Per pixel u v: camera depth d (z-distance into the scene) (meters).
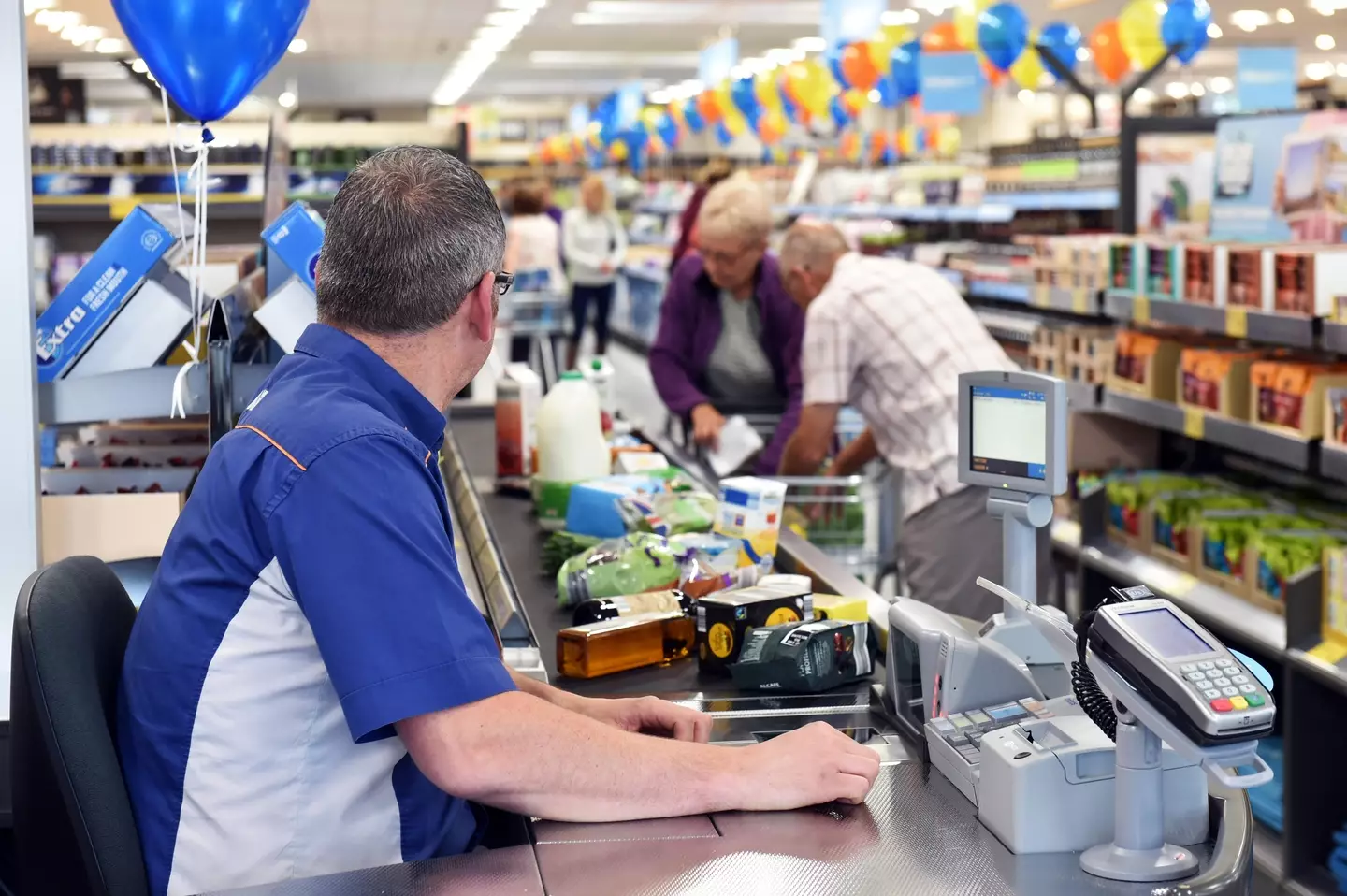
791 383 4.65
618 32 16.77
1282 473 4.50
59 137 7.21
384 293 1.52
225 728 1.48
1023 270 7.23
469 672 1.42
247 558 1.47
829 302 3.71
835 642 2.00
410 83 23.69
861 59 8.09
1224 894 1.31
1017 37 7.12
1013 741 1.45
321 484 1.44
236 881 1.49
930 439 3.63
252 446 1.49
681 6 14.51
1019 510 1.74
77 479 2.58
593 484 2.70
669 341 4.86
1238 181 4.61
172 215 2.95
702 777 1.51
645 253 16.66
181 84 2.27
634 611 2.23
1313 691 3.41
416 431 1.57
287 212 2.37
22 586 1.53
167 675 1.50
